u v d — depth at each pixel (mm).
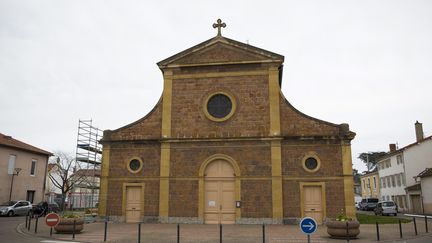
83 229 19344
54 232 18109
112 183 23656
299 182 21812
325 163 21812
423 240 15906
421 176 43156
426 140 47469
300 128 22562
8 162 34750
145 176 23359
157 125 24062
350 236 16172
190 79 24297
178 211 22500
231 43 24156
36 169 38875
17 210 30781
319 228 19812
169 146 23406
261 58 23688
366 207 48281
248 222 21672
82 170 50250
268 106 23016
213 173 22875
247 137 22672
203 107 23688
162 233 17766
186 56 24547
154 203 22922
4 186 33969
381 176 58156
